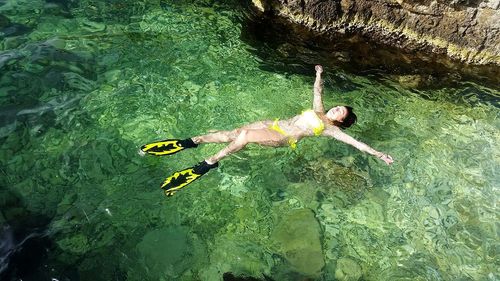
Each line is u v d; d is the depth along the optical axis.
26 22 5.41
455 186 4.42
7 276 3.20
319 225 3.91
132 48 5.27
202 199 3.98
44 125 4.28
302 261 3.63
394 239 3.93
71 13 5.64
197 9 6.02
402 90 5.39
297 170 4.36
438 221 4.11
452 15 5.48
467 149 4.78
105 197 3.83
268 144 4.10
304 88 5.19
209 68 5.20
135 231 3.64
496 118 5.16
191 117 4.61
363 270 3.68
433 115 5.12
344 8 5.75
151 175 4.05
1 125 4.21
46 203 3.71
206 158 4.29
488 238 4.02
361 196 4.23
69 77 4.78
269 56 5.54
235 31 5.78
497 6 5.27
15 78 4.67
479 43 5.59
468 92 5.45
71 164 4.02
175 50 5.35
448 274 3.72
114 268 3.39
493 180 4.50
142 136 4.34
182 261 3.52
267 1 5.94
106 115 4.47
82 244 3.49
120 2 5.93
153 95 4.75
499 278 3.72
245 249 3.68
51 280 3.24
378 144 4.73
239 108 4.80
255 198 4.07
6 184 3.79
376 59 5.77
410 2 5.50
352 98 5.20
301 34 5.92
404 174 4.47
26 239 3.43
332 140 4.70
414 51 5.89
